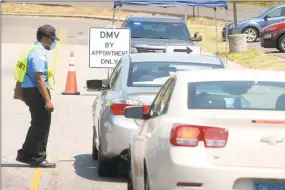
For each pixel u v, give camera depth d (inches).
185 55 1322.6
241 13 6614.2
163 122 798.5
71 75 2381.9
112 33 2367.1
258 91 828.0
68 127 1771.7
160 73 1223.5
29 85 1240.2
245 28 4409.5
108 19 5787.4
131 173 992.9
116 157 1159.6
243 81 853.2
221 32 4581.7
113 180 1205.1
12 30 4638.3
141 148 890.1
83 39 4306.1
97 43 2369.6
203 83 840.3
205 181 730.8
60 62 3193.9
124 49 2377.0
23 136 1627.7
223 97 808.9
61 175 1232.8
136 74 1221.1
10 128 1729.8
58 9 6264.8
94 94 2395.4
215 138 741.3
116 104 1135.6
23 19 5521.7
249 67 3016.7
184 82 838.5
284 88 839.7
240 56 3385.8
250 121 739.4
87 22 5565.9
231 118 741.9
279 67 2891.2
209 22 5782.5
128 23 2770.7
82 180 1195.9
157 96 954.1
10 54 3390.7
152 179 792.9
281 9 4419.3
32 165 1288.1
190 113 770.8
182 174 736.3
